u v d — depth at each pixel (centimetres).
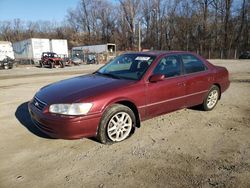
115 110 402
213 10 5212
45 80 1325
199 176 318
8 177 317
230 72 1520
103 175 321
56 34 7662
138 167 339
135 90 424
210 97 589
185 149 392
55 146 403
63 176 320
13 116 560
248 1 4866
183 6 5697
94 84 427
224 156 369
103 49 4578
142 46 6569
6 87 1036
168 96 476
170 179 311
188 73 524
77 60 3388
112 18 7250
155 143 414
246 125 500
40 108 395
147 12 6394
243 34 5034
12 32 7356
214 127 488
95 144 408
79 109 368
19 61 3625
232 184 301
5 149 393
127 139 429
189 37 5644
